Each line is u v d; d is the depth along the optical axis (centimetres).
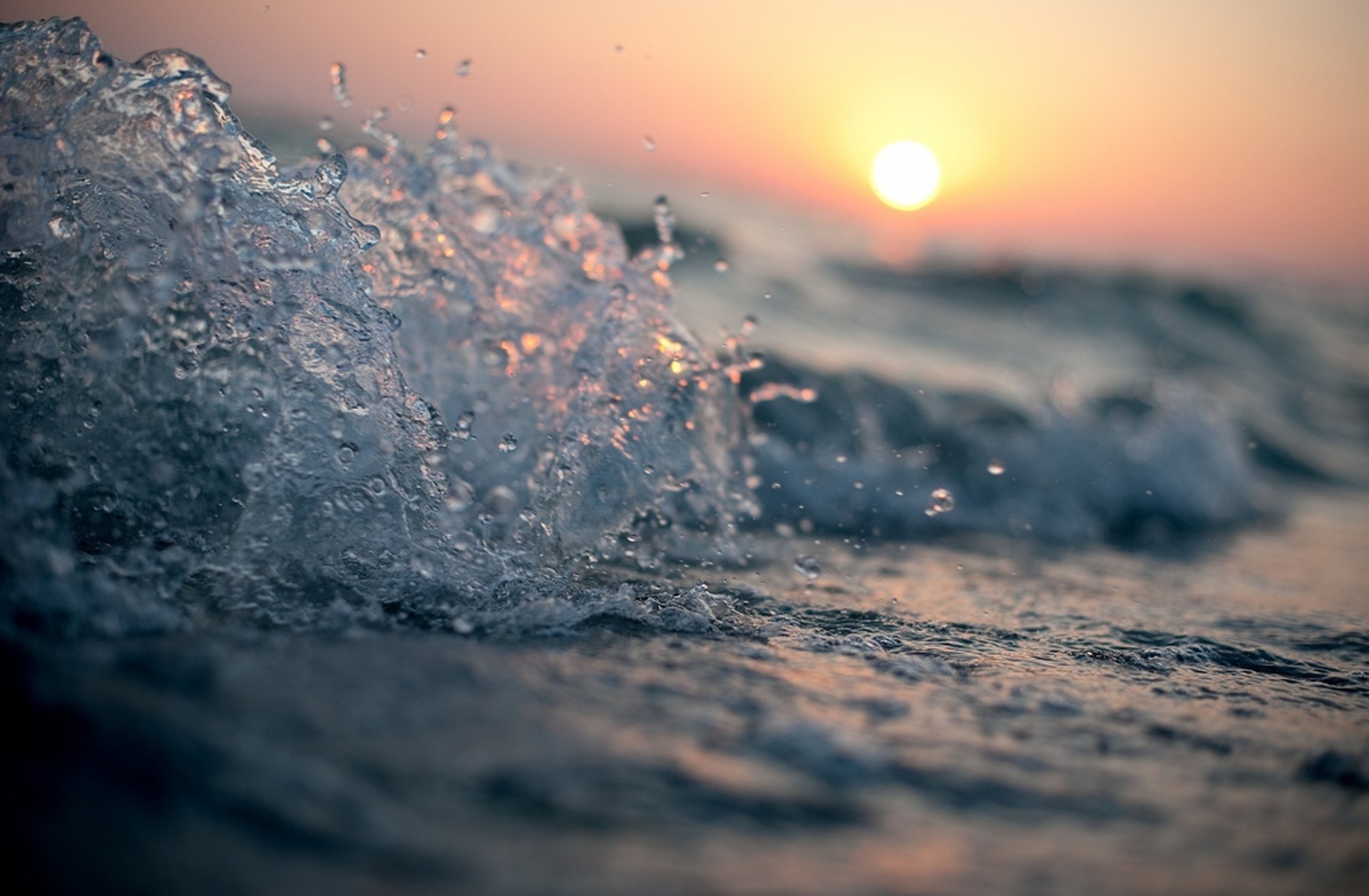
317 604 178
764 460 364
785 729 139
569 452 250
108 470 208
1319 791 134
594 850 102
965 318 870
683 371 268
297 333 224
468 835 103
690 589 225
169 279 210
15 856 91
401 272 271
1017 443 438
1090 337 905
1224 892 106
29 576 153
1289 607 271
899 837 112
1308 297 1446
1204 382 798
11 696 115
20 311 219
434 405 262
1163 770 138
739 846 106
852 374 471
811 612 222
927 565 290
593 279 277
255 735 116
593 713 138
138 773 105
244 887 91
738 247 867
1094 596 269
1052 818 120
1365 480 609
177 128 232
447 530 212
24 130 222
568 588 209
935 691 167
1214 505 460
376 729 123
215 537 201
